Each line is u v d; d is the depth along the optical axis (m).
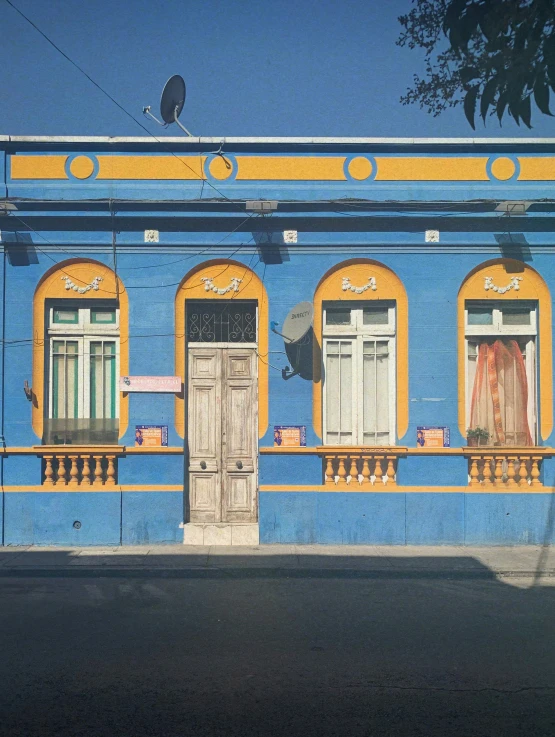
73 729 5.63
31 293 12.62
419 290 12.70
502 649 7.52
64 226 12.66
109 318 12.90
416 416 12.60
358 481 12.69
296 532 12.47
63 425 12.70
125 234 12.69
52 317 12.83
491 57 5.11
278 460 12.55
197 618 8.63
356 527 12.46
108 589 10.04
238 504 12.81
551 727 5.72
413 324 12.67
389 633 8.08
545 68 5.00
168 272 12.69
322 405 12.84
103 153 12.72
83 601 9.38
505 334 12.92
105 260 12.67
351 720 5.82
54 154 12.70
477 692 6.39
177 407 12.65
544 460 12.58
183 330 12.74
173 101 12.95
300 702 6.16
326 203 12.54
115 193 12.62
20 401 12.55
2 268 12.62
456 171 12.75
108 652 7.36
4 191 12.59
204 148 12.70
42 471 12.54
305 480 12.56
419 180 12.73
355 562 11.30
